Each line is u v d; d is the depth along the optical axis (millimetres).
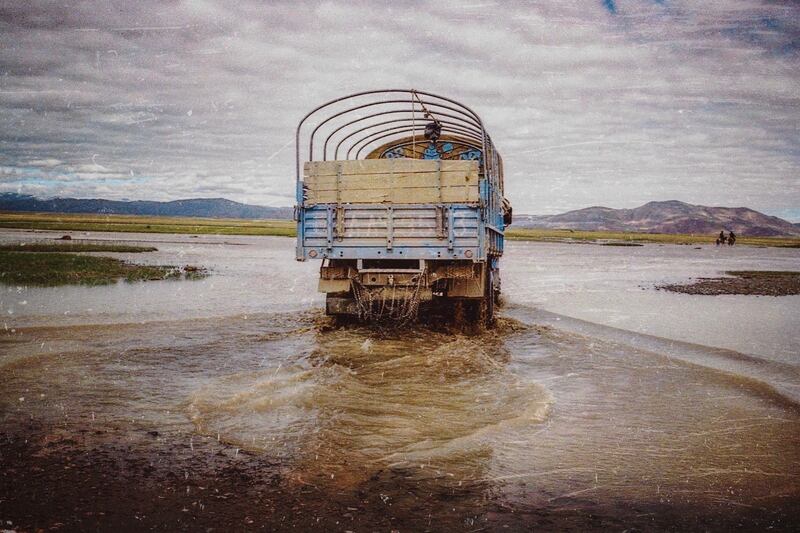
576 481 4605
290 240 71500
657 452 5273
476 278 11172
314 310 14172
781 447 5438
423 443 5340
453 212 9828
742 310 15578
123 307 13812
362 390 7176
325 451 5086
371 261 10820
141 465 4703
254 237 80438
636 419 6227
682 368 8672
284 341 10227
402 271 10211
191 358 8742
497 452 5180
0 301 14273
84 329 10820
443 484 4480
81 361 8367
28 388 6898
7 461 4730
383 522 3846
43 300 14625
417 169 9906
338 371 8055
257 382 7309
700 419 6254
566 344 10586
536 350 10047
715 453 5266
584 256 47438
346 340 10305
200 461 4809
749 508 4207
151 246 45500
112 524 3746
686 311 15305
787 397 7094
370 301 10547
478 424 5922
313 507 4035
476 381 7711
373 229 10039
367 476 4590
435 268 10484
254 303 15391
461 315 11922
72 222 125938
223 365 8328
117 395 6684
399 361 8852
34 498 4086
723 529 3889
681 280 25375
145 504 4027
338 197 10141
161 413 6059
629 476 4727
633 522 3947
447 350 9664
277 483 4414
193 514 3896
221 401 6477
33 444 5117
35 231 72812
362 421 5949
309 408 6355
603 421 6145
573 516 4008
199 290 18078
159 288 18281
